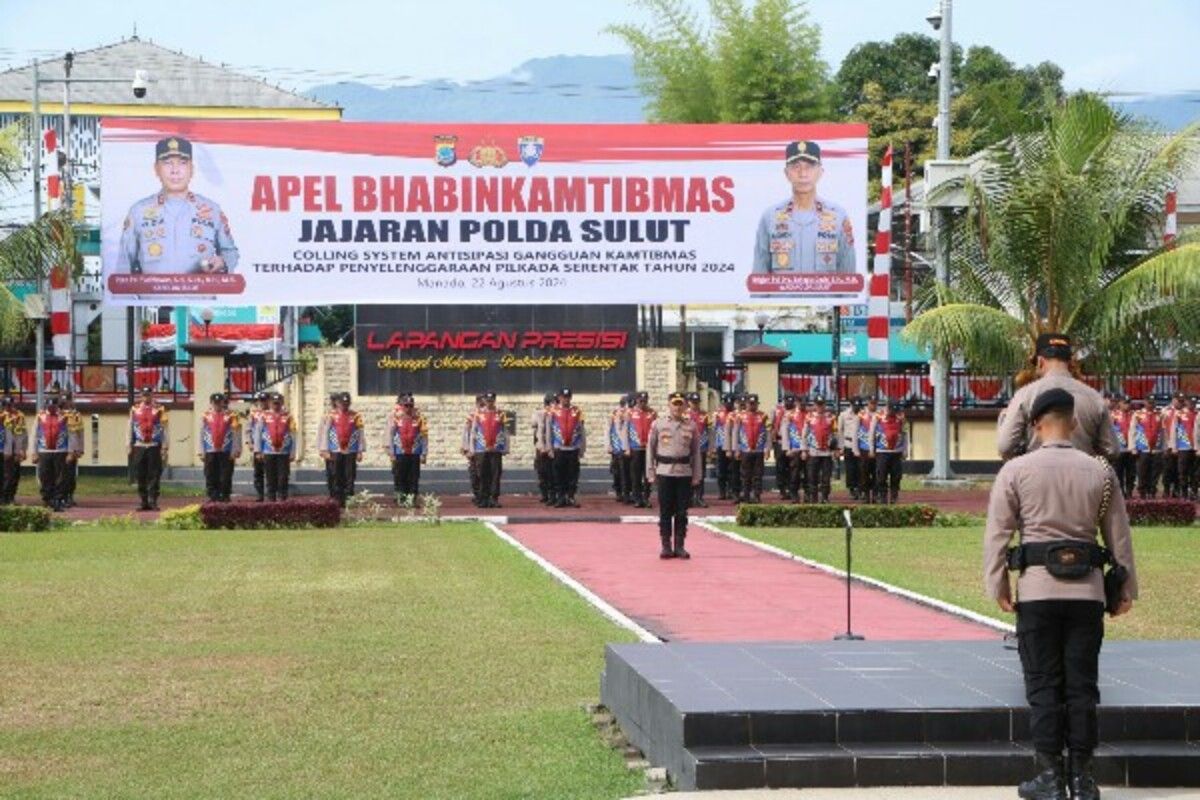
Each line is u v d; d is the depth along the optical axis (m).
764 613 19.81
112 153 40.62
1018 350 36.31
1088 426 11.90
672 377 43.28
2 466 37.94
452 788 11.47
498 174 41.38
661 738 11.88
